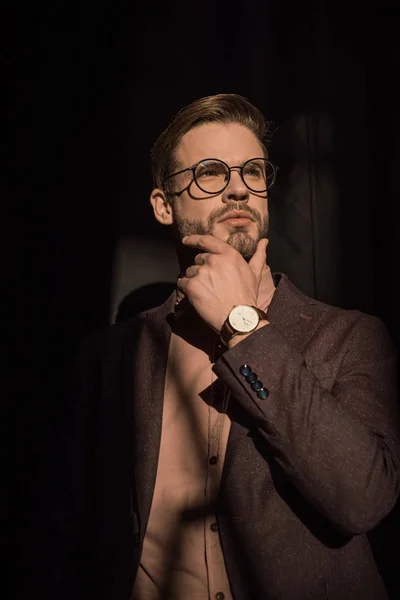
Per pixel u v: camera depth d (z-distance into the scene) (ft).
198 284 4.25
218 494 4.15
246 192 4.88
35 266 6.77
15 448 6.48
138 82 7.19
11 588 6.23
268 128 6.01
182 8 7.24
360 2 7.03
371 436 3.75
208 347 4.71
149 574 4.21
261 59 7.11
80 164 6.99
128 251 6.98
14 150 6.85
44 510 4.80
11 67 6.94
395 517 6.06
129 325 5.25
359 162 6.81
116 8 7.20
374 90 6.85
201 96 7.14
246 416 4.21
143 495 4.23
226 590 4.03
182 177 5.11
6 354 6.59
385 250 6.61
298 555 3.84
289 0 7.16
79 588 4.65
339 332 4.45
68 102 7.03
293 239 6.82
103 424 4.73
